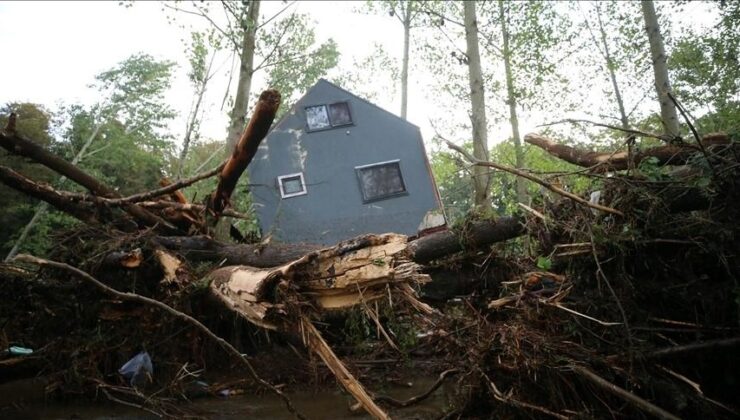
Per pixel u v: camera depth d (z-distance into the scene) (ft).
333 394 17.98
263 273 11.97
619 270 13.67
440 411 15.43
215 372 19.39
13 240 63.26
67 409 15.90
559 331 13.55
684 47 29.96
